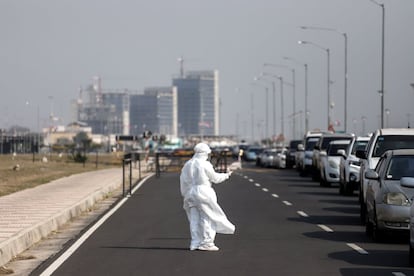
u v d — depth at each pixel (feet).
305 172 342.44
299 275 89.20
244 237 125.18
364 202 149.28
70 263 99.55
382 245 114.93
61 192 218.38
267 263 98.17
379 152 156.35
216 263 98.32
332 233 130.82
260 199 210.18
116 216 165.07
